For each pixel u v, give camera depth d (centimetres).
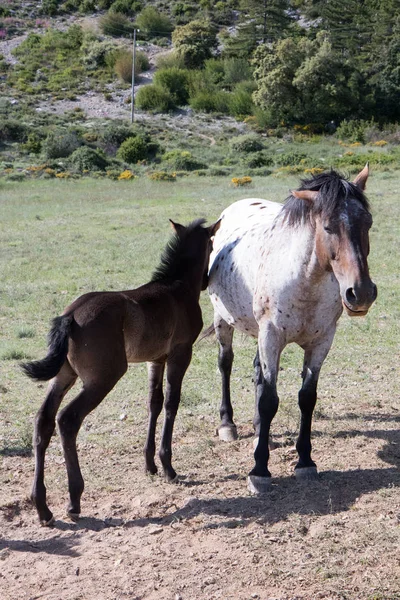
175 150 4928
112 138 5116
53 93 6669
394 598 407
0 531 518
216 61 7412
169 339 584
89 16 9375
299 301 552
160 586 433
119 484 593
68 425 508
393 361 938
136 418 757
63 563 466
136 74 7288
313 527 495
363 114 6253
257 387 667
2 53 7962
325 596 413
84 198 2867
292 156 4153
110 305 530
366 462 618
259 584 430
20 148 4872
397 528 482
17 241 1967
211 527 503
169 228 2044
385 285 1323
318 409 754
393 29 7312
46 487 588
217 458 650
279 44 6506
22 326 1116
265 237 605
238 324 668
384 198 2333
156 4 9638
